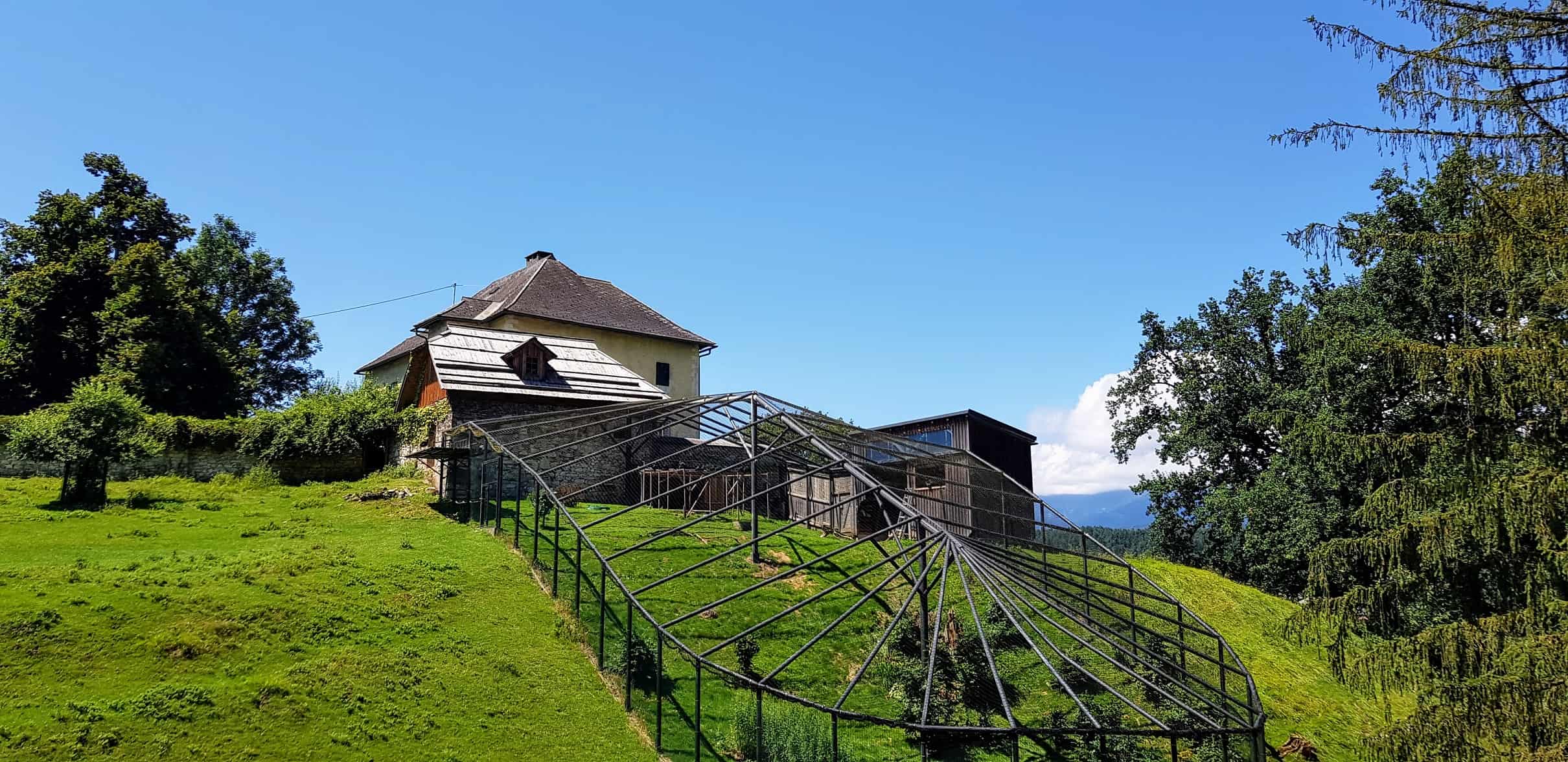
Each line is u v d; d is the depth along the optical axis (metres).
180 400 40.44
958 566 19.64
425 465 34.28
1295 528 36.91
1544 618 15.12
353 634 18.88
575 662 19.52
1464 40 14.84
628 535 27.97
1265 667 25.53
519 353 34.88
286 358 61.31
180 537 24.72
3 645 16.22
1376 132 15.55
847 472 24.11
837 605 24.89
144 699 15.24
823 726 18.61
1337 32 15.02
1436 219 33.06
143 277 39.47
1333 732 22.33
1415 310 34.84
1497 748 14.65
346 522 27.91
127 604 18.44
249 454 34.69
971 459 32.47
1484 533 15.06
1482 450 15.84
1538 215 14.76
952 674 21.12
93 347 39.72
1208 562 44.25
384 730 15.79
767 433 31.94
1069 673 22.67
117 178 43.88
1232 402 44.22
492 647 19.47
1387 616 17.41
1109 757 18.41
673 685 19.45
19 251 41.09
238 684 16.27
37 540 22.95
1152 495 46.34
